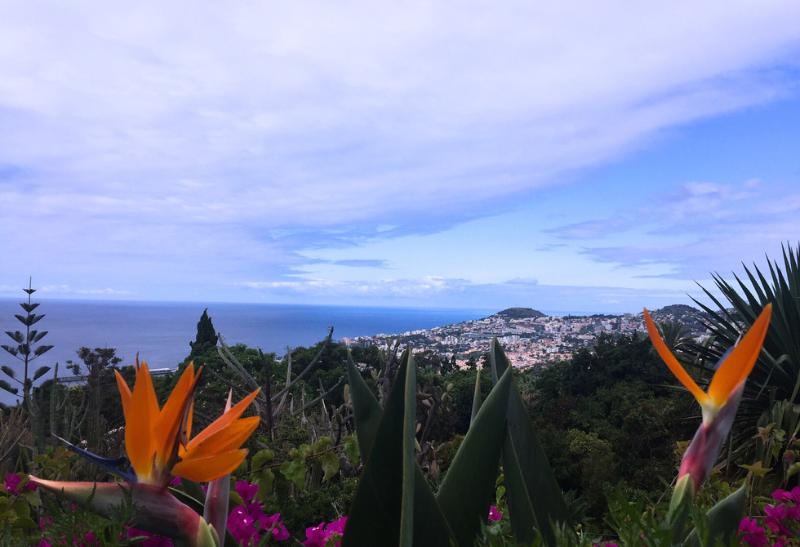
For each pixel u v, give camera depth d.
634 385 9.70
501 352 1.21
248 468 3.44
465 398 10.93
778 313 7.24
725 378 0.93
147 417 0.84
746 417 7.30
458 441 5.29
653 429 7.86
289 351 5.22
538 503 1.07
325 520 3.29
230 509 1.99
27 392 5.08
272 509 3.11
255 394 0.90
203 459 0.84
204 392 5.34
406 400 0.85
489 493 1.04
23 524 2.35
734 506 1.01
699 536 0.87
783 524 1.96
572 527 1.07
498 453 1.05
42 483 0.82
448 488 1.03
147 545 1.31
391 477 0.89
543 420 9.25
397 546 0.88
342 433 4.60
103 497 0.83
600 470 6.90
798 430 5.84
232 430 0.87
